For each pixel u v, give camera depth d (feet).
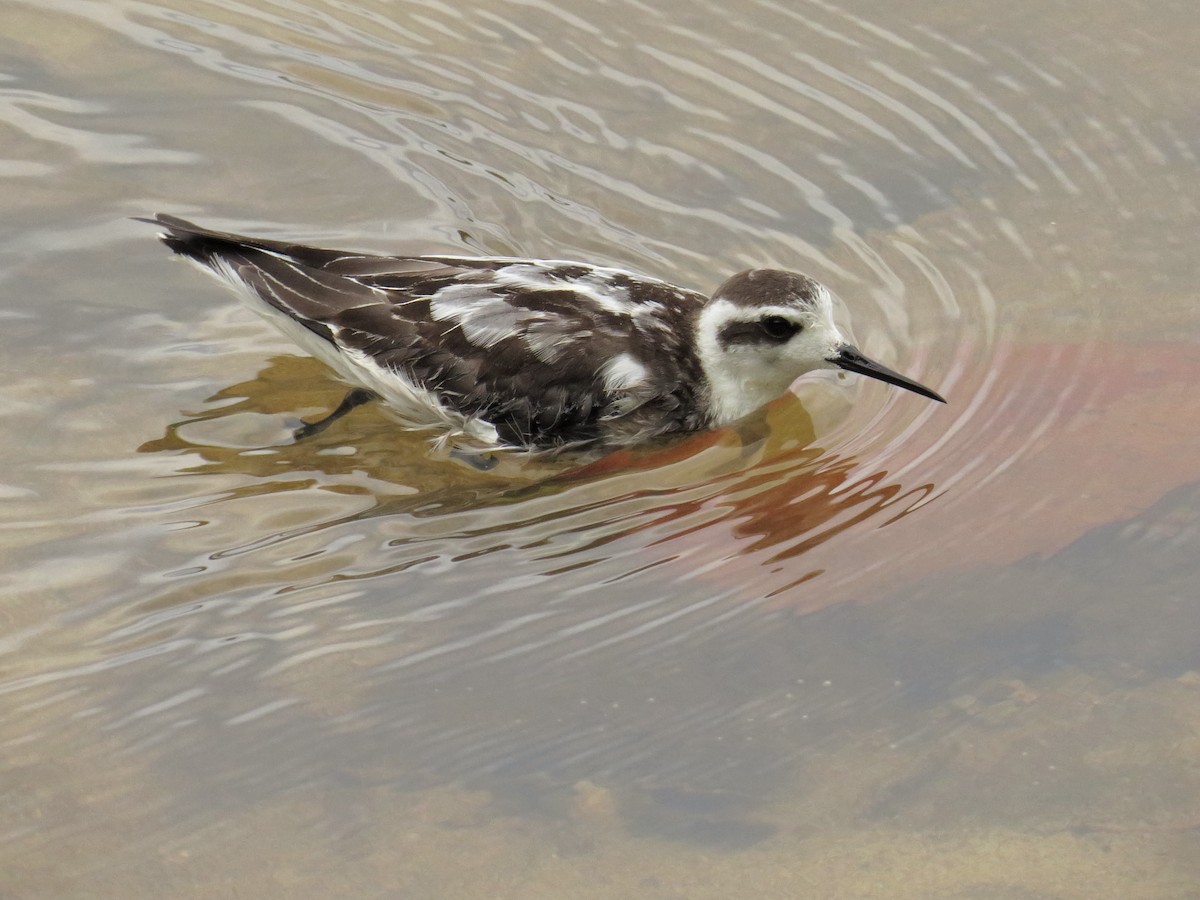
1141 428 39.29
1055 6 55.62
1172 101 51.19
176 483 39.04
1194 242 45.78
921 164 49.49
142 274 46.29
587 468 40.52
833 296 44.73
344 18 56.08
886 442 40.34
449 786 29.78
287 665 32.96
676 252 46.50
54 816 29.19
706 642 33.37
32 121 50.80
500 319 40.88
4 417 40.75
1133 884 27.12
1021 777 29.55
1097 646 32.65
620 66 53.78
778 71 53.36
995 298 44.45
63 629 34.09
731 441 41.60
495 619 34.27
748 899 27.12
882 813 28.91
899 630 33.50
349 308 41.50
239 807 29.37
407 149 50.72
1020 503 37.19
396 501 38.70
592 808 29.22
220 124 51.34
